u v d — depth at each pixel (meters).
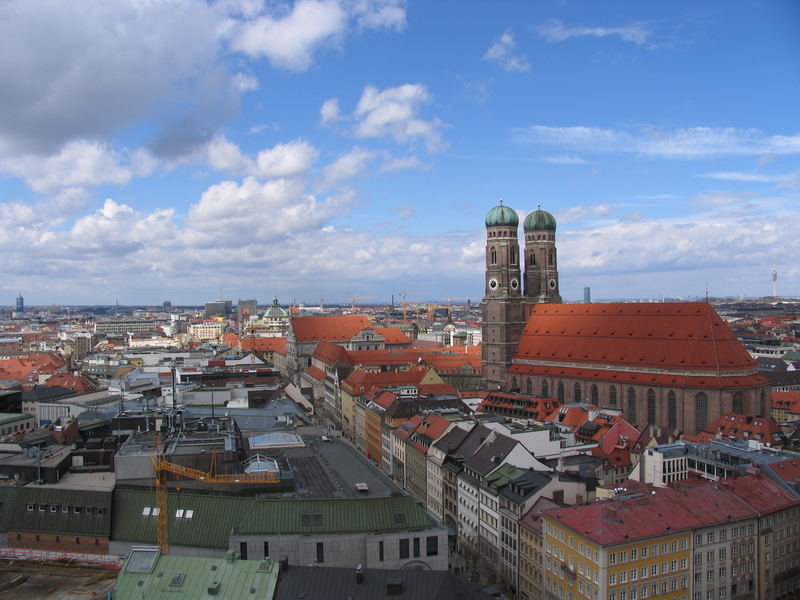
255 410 186.62
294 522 105.38
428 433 175.38
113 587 91.62
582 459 158.38
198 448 124.31
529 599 122.31
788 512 119.50
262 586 88.12
